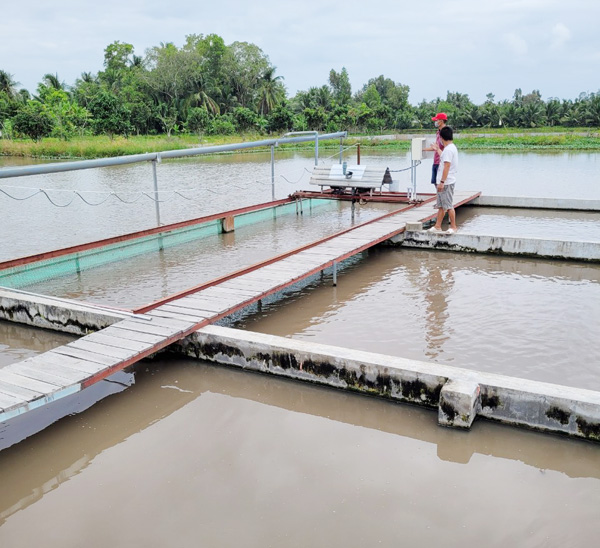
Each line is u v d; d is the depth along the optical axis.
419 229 9.50
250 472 3.87
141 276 8.31
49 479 3.89
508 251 8.96
